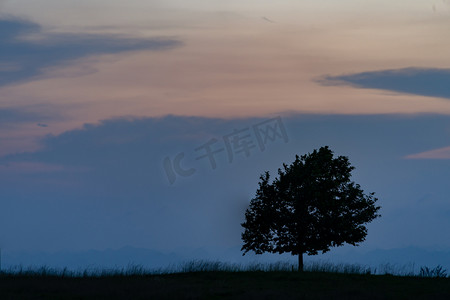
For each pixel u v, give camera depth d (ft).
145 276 195.72
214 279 184.24
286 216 235.81
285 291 150.30
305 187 236.43
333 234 233.14
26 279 178.29
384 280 184.65
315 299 135.13
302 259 236.84
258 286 164.14
